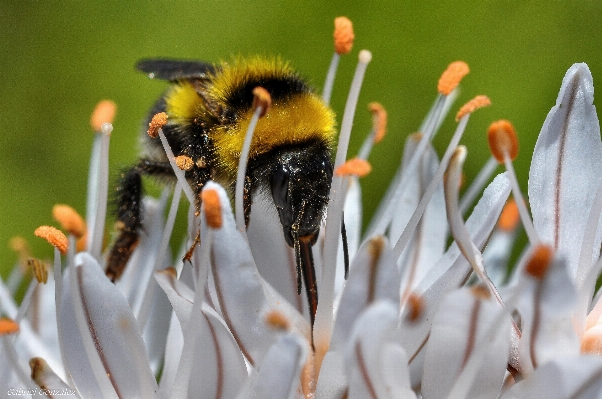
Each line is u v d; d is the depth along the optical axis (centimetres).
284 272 13
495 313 12
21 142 17
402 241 13
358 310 12
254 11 17
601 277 14
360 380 12
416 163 13
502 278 13
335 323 12
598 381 12
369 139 14
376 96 17
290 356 12
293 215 13
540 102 16
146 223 14
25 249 14
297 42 17
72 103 17
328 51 17
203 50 17
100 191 13
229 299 13
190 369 13
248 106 13
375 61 17
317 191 13
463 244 12
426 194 13
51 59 17
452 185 13
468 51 17
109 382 13
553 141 13
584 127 13
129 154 17
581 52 16
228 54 17
